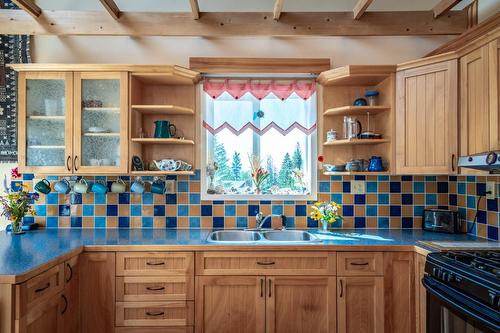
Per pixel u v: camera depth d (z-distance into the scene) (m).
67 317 1.82
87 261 1.96
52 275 1.65
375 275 1.97
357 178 2.57
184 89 2.57
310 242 2.02
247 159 2.65
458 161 1.80
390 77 2.27
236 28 2.45
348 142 2.32
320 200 2.57
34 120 2.26
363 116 2.57
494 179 2.10
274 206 2.56
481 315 1.26
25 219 2.51
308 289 1.98
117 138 2.29
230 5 2.63
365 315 1.98
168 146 2.56
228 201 2.56
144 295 1.96
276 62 2.52
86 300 1.95
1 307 1.36
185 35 2.46
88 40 2.58
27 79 2.24
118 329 1.95
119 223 2.55
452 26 2.46
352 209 2.57
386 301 1.97
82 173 2.23
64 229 2.49
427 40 2.62
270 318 1.97
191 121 2.56
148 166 2.50
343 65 2.61
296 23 2.46
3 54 2.49
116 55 2.59
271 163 2.66
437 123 2.07
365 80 2.40
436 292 1.54
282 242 2.02
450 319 1.51
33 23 2.44
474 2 2.40
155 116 2.56
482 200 2.21
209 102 2.62
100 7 2.64
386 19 2.47
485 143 1.79
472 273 1.36
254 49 2.62
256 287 1.97
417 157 2.15
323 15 2.47
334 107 2.58
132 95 2.29
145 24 2.45
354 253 1.98
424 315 1.89
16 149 2.49
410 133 2.18
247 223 2.56
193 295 1.97
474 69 1.88
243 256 1.98
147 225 2.55
